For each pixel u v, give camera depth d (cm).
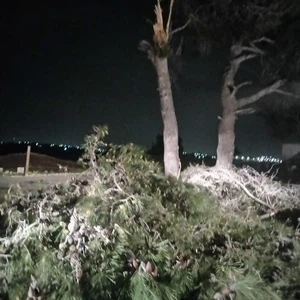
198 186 859
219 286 541
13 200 648
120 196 625
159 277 553
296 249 666
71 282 545
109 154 669
